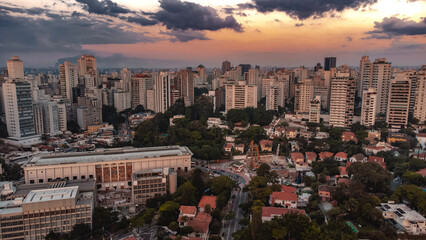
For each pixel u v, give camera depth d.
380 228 178.50
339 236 161.00
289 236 171.38
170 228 193.75
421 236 171.25
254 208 197.88
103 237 192.38
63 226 192.88
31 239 188.38
